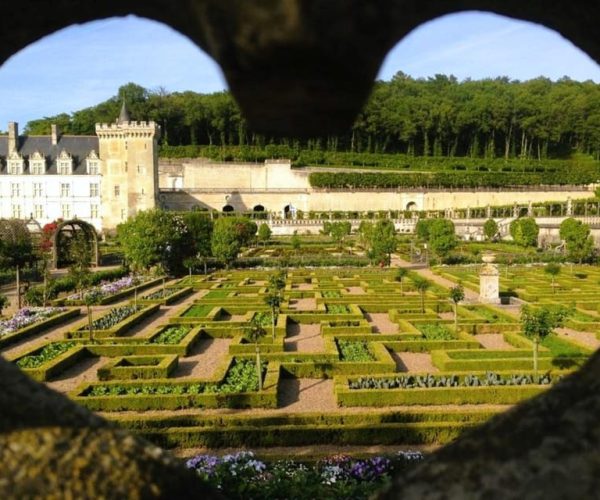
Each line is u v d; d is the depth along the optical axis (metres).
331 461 10.80
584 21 2.93
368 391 15.74
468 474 2.70
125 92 125.00
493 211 94.56
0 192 88.75
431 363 19.98
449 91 148.62
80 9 3.11
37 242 56.97
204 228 49.81
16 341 24.09
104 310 32.00
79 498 2.72
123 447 2.90
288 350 22.03
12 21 3.02
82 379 18.78
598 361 2.79
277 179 104.75
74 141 91.88
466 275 43.81
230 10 2.26
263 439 13.26
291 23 2.20
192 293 38.47
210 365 20.27
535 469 2.60
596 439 2.58
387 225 56.78
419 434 13.35
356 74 2.47
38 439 2.77
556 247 64.38
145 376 18.48
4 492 2.66
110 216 88.75
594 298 32.12
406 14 2.51
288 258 53.50
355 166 117.75
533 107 125.31
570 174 106.88
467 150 134.88
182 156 114.44
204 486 3.08
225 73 2.52
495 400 15.84
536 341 17.33
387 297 32.47
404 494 2.77
